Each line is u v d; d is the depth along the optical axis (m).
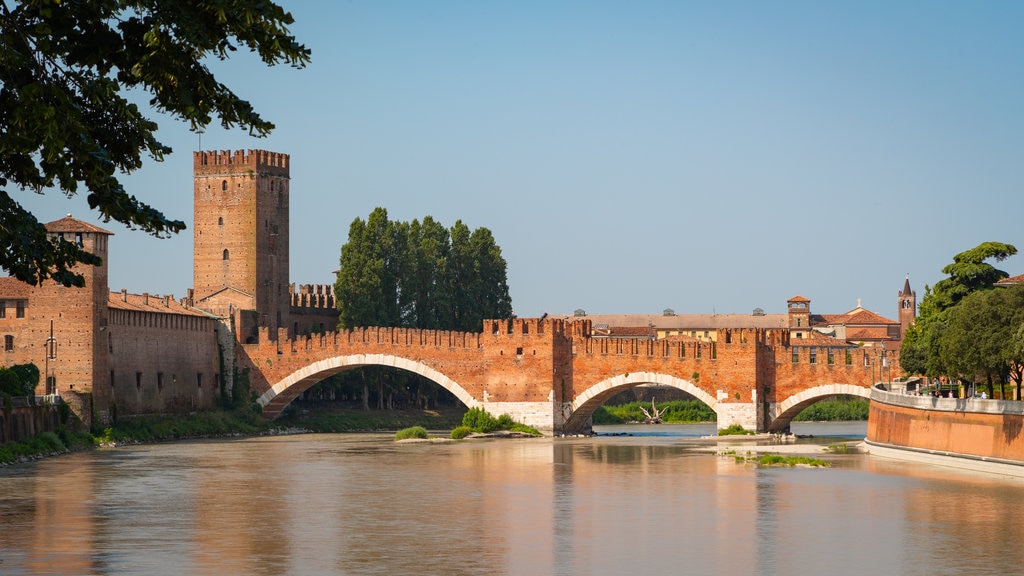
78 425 178.50
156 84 49.19
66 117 47.09
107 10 48.84
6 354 186.75
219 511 106.81
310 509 107.94
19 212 52.75
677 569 81.31
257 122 51.22
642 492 118.81
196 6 48.47
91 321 181.88
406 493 119.31
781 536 92.75
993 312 132.38
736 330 195.50
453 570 81.00
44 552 86.94
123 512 105.94
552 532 95.00
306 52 49.12
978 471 132.62
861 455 157.88
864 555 85.50
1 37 45.62
